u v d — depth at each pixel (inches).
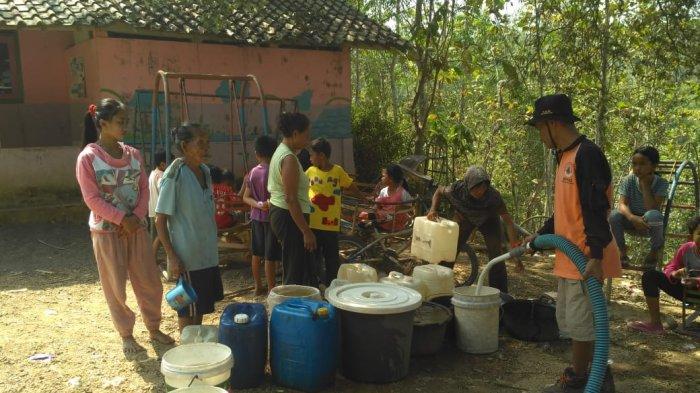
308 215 196.9
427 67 419.2
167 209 161.6
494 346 182.7
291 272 188.9
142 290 182.1
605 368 129.2
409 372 168.2
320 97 471.8
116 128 169.2
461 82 632.4
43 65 443.5
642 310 223.8
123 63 390.0
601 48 334.3
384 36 458.9
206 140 168.6
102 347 183.2
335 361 155.9
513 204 557.9
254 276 237.9
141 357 175.5
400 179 274.4
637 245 384.2
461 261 297.7
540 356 181.0
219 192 269.9
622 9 341.4
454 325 185.5
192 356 133.4
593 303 132.4
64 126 454.9
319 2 488.7
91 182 165.8
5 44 432.1
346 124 485.7
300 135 183.5
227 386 132.7
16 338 188.9
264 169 231.9
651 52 353.1
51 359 173.2
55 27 353.7
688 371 171.8
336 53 473.7
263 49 443.2
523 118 480.7
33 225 354.0
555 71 356.5
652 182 233.1
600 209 132.8
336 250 218.4
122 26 372.2
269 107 450.9
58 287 246.4
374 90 703.1
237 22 418.6
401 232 260.5
